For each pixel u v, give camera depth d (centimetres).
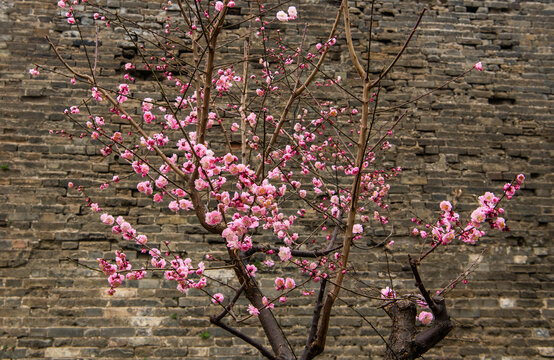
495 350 551
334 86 626
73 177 567
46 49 605
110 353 516
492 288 572
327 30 651
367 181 488
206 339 527
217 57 623
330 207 540
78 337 517
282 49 554
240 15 645
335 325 541
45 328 516
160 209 567
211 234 564
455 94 645
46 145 572
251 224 308
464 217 598
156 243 555
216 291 541
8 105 580
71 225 552
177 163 581
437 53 658
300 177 584
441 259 577
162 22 629
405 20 666
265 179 368
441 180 609
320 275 353
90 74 606
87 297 530
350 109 615
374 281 560
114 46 616
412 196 600
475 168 618
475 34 671
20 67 595
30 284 529
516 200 609
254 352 525
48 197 557
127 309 530
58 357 510
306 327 537
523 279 579
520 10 687
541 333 560
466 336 554
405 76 645
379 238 577
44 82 593
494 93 650
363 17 664
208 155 307
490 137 631
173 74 615
